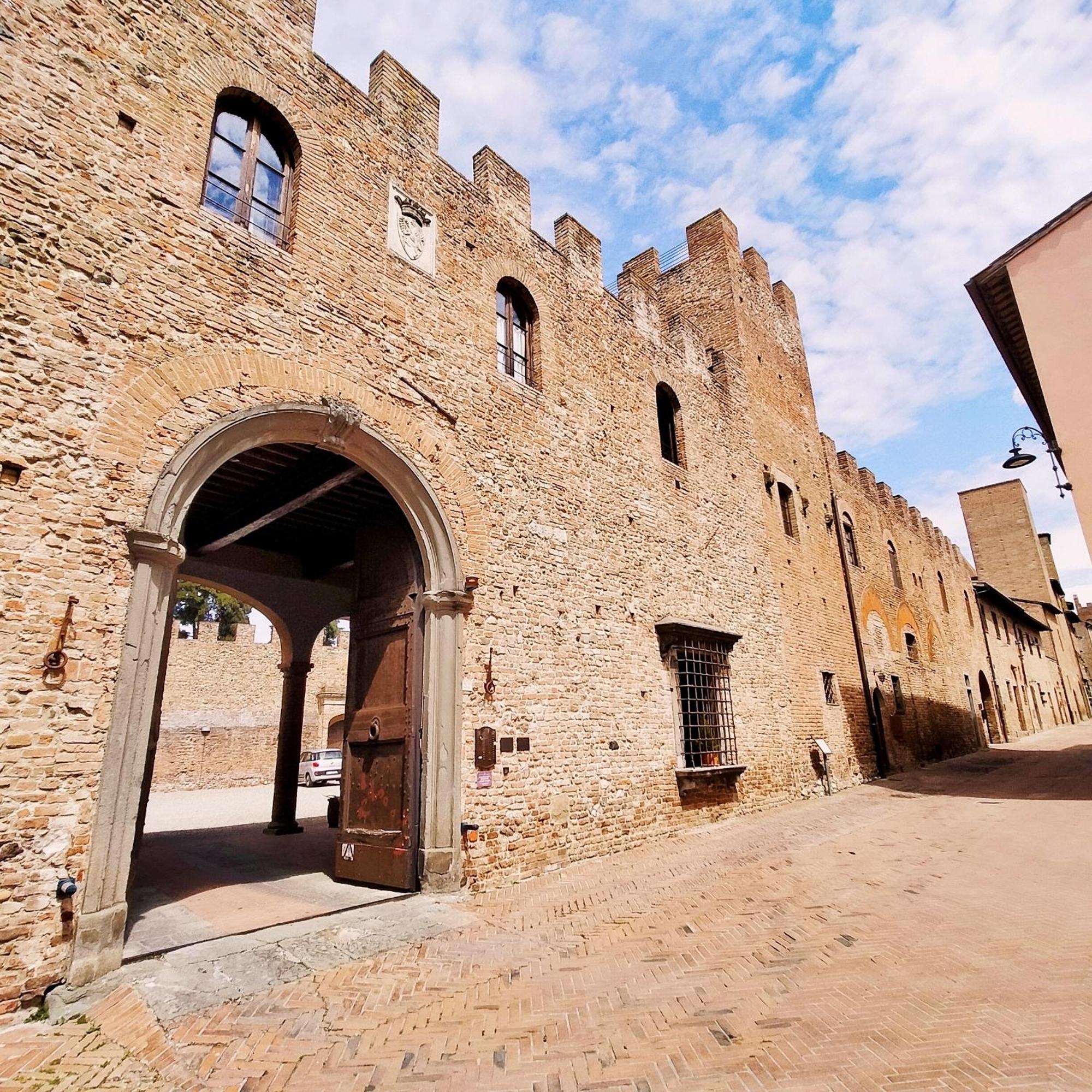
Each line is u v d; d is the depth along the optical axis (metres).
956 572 31.91
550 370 10.49
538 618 9.10
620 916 6.50
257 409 6.35
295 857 9.77
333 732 29.38
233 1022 4.26
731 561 14.21
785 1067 3.59
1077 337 10.79
